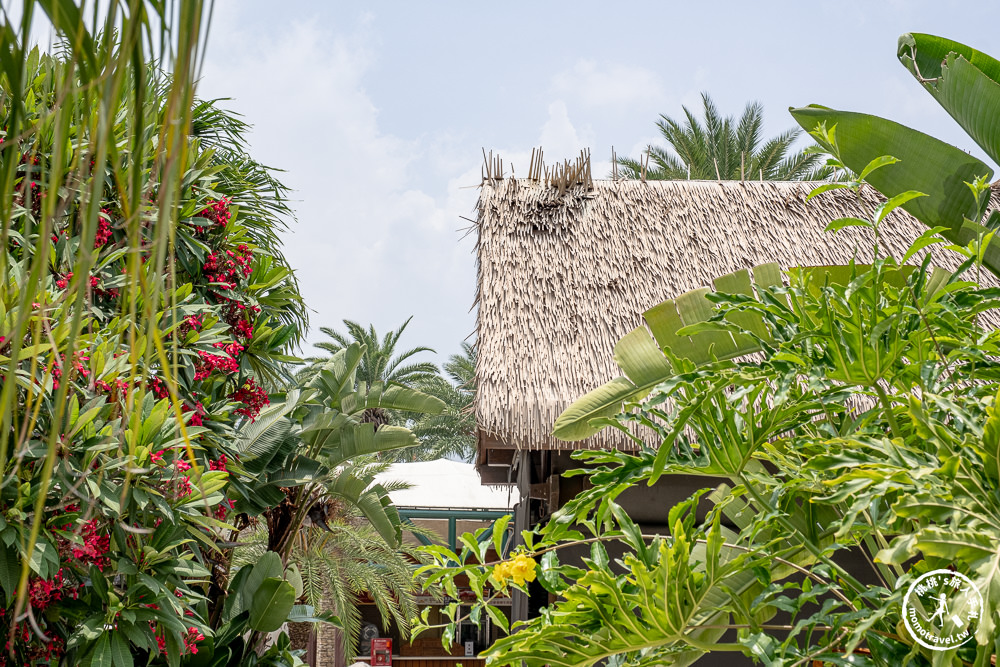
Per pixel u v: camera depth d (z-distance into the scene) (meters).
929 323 2.05
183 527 3.95
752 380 2.12
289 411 6.41
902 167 2.69
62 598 3.68
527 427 4.16
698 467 2.28
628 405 2.31
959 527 1.53
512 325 4.82
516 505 6.85
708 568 2.10
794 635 1.89
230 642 5.68
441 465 17.98
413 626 2.38
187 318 4.40
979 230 2.33
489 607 2.41
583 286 5.19
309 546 11.49
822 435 2.30
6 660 3.39
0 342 0.62
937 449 1.89
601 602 2.10
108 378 3.21
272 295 5.94
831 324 2.08
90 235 0.52
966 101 2.53
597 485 2.29
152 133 0.67
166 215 0.54
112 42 0.57
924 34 2.84
